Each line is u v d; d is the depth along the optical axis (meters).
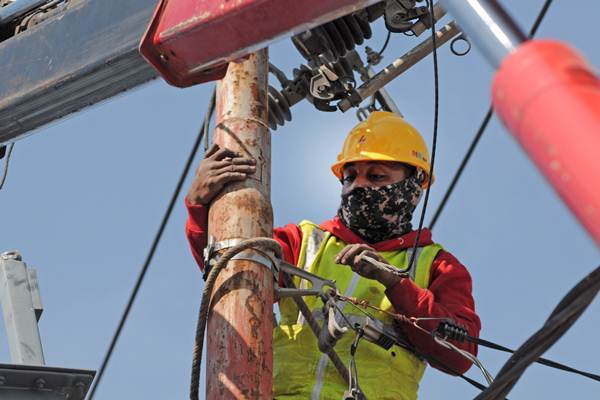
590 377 9.34
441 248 9.62
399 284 8.86
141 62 8.05
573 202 3.83
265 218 8.51
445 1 4.61
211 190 8.60
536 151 3.93
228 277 8.25
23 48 8.80
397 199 9.73
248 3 6.86
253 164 8.65
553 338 6.51
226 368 7.99
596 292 6.25
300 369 8.98
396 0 11.24
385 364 9.03
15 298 9.77
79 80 8.34
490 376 8.74
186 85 7.59
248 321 8.11
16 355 9.47
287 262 9.01
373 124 10.15
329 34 10.94
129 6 8.23
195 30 7.16
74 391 8.54
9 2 10.80
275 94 11.30
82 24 8.48
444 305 9.22
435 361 9.03
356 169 9.86
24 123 8.87
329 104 11.41
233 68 9.03
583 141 3.81
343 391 8.87
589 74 3.94
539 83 3.95
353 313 9.16
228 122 8.84
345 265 9.37
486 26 4.42
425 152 10.05
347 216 9.73
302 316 9.20
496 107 4.07
